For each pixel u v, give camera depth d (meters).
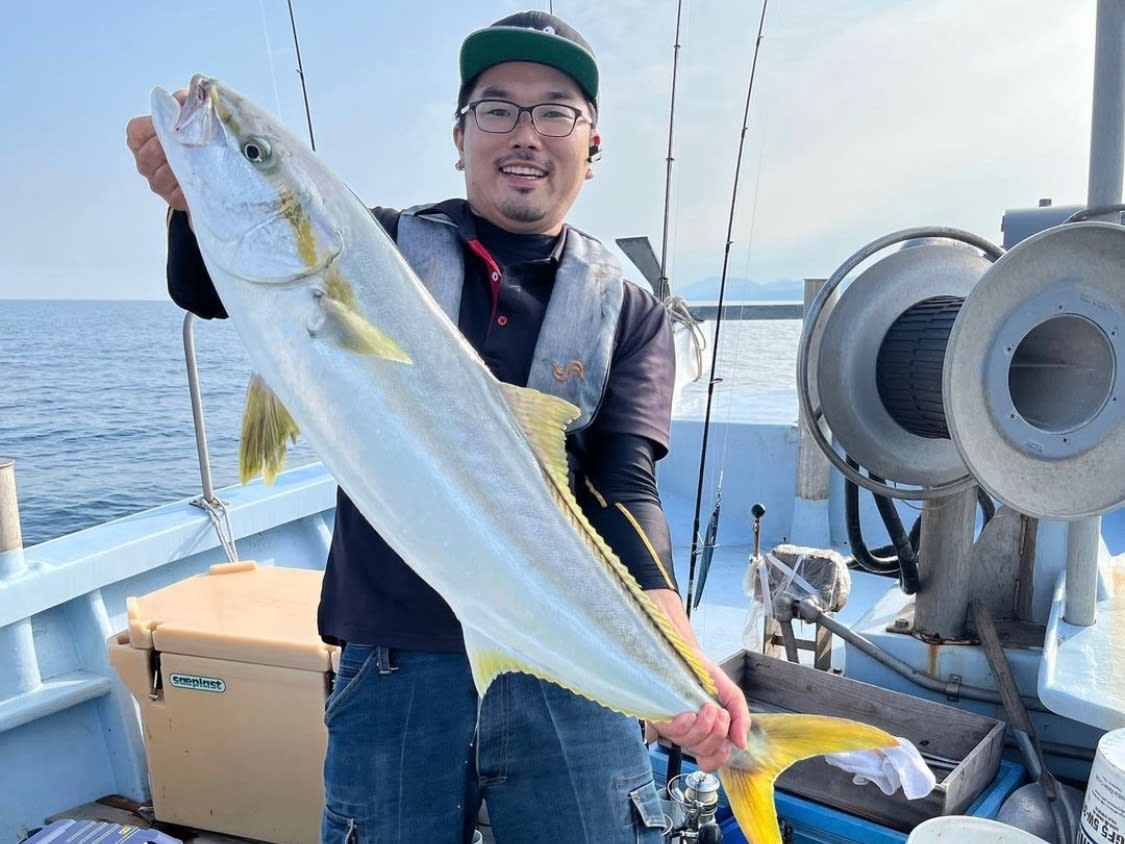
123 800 3.44
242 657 2.91
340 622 2.12
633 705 1.85
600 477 2.26
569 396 2.17
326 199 1.62
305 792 2.93
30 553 3.63
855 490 3.49
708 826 2.38
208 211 1.58
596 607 1.79
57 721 3.40
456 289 2.20
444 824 2.06
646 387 2.31
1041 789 2.60
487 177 2.24
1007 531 3.35
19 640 3.34
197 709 3.01
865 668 3.32
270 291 1.59
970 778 2.50
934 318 2.79
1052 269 2.38
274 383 1.62
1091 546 2.94
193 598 3.31
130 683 3.10
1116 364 2.39
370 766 2.05
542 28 2.21
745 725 1.95
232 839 3.08
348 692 2.11
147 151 1.77
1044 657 2.75
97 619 3.57
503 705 2.08
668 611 2.12
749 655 3.25
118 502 17.97
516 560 1.71
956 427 2.32
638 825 2.16
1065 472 2.44
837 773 2.55
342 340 1.59
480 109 2.23
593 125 2.36
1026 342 2.65
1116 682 2.59
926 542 3.29
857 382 2.94
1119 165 2.62
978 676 3.13
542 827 2.11
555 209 2.28
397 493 1.63
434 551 1.67
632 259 5.22
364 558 2.12
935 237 2.88
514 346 2.20
